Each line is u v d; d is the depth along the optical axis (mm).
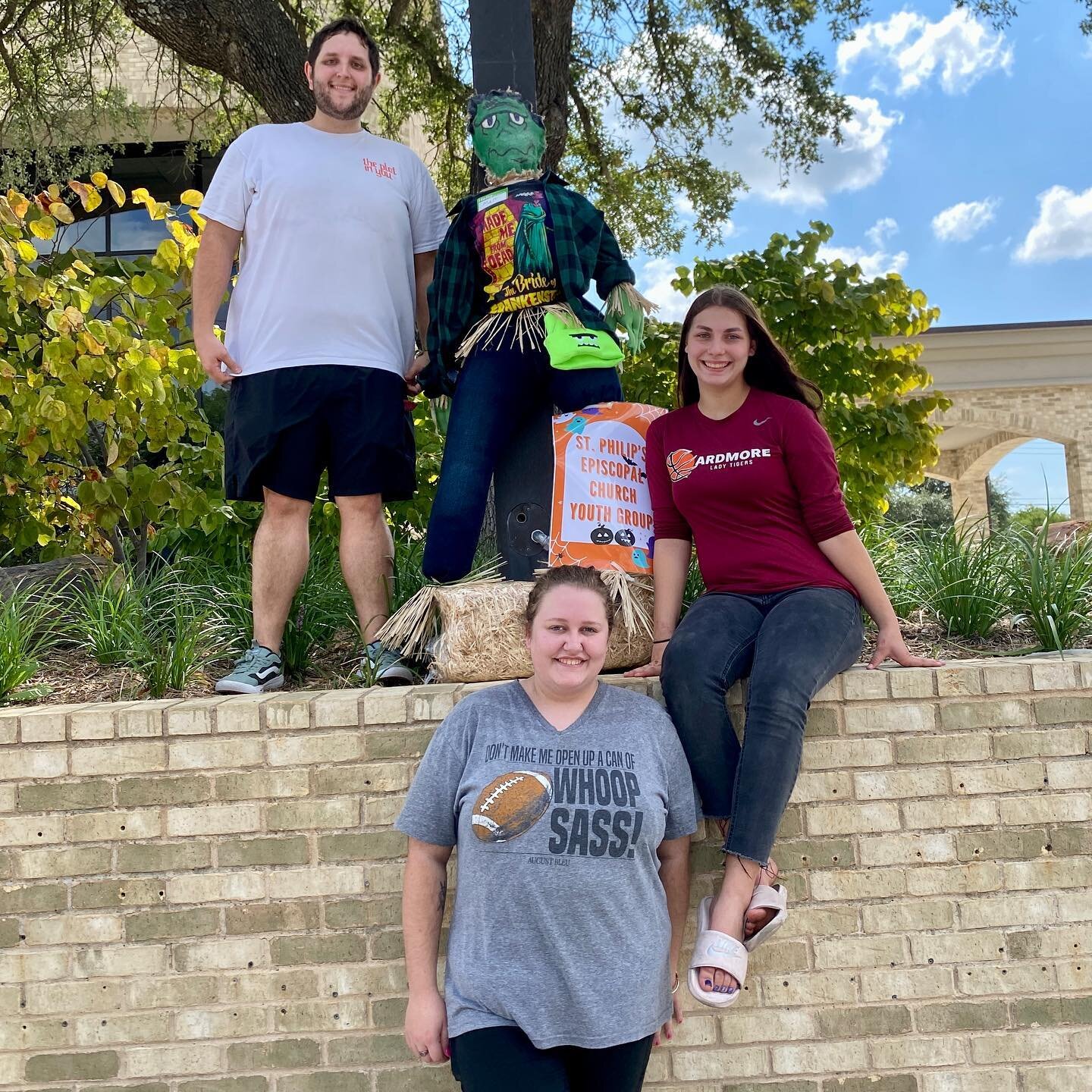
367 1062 2596
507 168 3275
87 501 4203
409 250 3404
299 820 2664
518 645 2844
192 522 4469
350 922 2631
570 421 3127
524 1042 2047
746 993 2621
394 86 8617
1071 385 14469
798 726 2371
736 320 2768
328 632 3701
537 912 2068
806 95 7777
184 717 2697
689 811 2307
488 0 3455
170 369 4383
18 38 7520
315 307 3156
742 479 2717
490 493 4141
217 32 5418
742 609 2623
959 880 2648
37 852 2672
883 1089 2594
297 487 3189
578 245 3219
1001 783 2672
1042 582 3258
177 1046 2609
